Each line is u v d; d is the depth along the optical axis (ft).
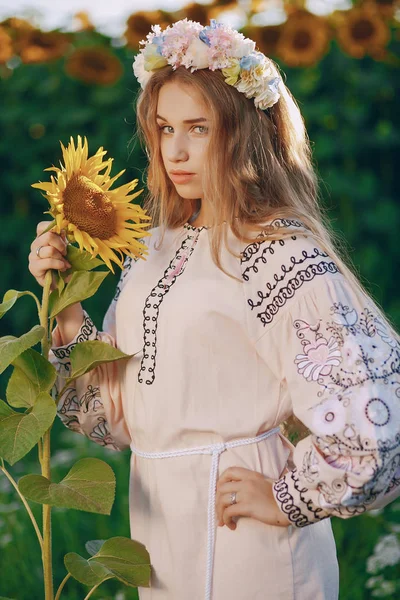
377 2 16.21
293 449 6.89
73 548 10.61
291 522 6.21
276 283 6.47
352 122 15.94
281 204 6.90
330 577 6.73
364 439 5.95
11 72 16.44
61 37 16.29
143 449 6.85
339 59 16.17
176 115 6.66
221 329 6.52
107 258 6.55
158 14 16.19
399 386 6.14
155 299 6.81
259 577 6.40
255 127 6.81
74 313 7.27
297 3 16.24
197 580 6.54
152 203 7.69
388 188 16.56
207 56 6.60
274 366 6.46
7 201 16.31
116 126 15.87
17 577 10.33
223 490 6.40
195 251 6.85
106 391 7.23
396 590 9.66
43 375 6.61
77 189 6.45
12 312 16.03
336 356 6.21
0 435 6.16
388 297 16.42
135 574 6.62
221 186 6.68
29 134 16.24
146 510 6.81
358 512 6.07
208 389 6.56
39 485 6.18
